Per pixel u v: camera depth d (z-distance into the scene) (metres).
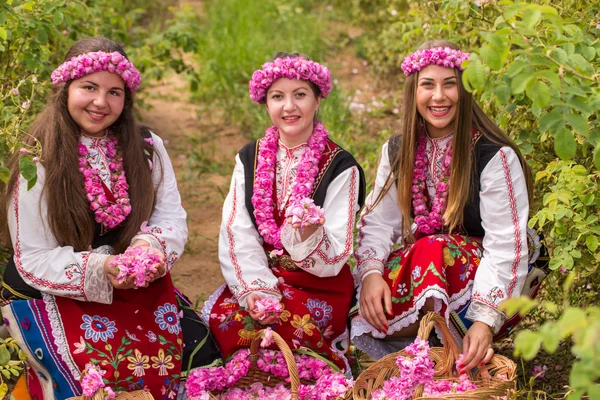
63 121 2.86
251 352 2.90
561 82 2.18
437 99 2.98
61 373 2.70
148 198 2.99
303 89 3.02
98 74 2.82
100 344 2.71
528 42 2.21
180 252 3.04
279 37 7.80
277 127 3.17
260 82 3.04
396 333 3.11
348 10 8.48
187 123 6.27
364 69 7.12
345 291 3.06
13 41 3.67
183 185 5.25
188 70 5.88
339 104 5.98
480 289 2.93
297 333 2.93
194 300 3.92
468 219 3.10
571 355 3.16
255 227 3.12
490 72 2.64
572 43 2.47
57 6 3.80
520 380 3.13
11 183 2.82
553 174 3.31
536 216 2.89
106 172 2.92
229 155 5.69
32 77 3.35
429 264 2.96
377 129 5.73
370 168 4.91
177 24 5.84
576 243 2.93
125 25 5.79
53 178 2.80
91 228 2.88
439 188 3.12
